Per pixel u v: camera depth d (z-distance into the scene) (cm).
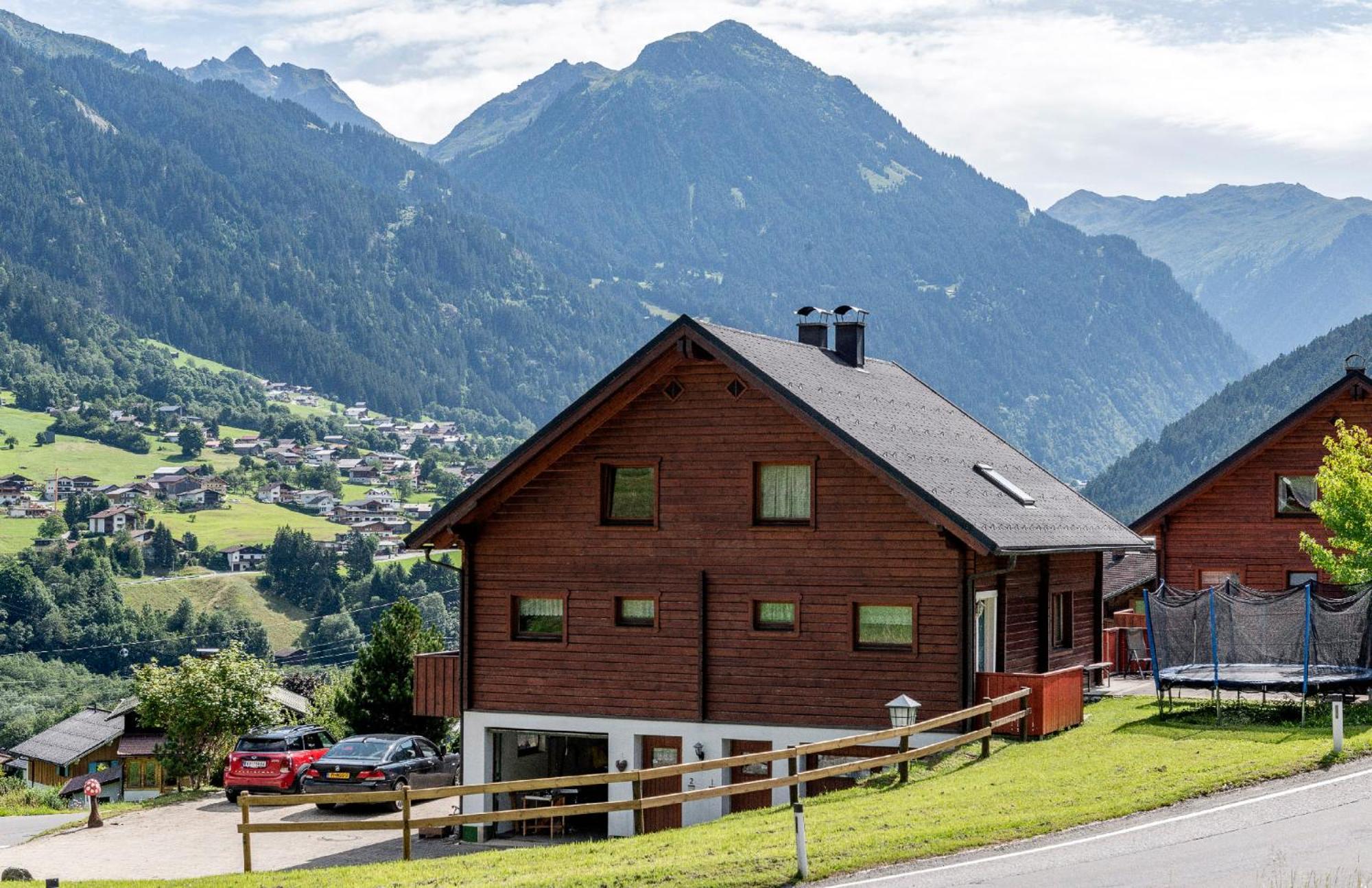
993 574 3092
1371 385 4284
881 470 2983
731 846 2086
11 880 2462
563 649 3356
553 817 3341
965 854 1917
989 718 2978
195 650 18912
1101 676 3822
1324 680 2891
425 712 3509
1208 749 2527
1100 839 1941
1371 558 3278
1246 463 4481
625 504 3341
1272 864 1748
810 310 3816
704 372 3247
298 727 4050
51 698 15338
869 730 3067
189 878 2316
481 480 3369
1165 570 4569
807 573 3138
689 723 3225
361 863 3008
